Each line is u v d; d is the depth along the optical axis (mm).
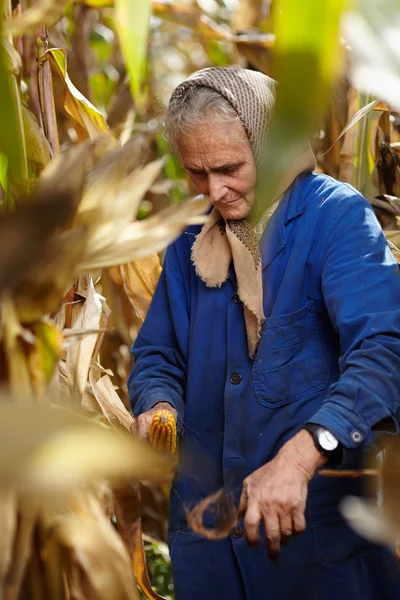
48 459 546
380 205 2373
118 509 1785
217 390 1911
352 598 1788
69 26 2939
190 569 1912
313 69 501
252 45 2539
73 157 960
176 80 4129
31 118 1618
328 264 1746
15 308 899
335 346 1830
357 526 812
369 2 537
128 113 2848
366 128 2385
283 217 1807
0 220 639
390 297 1686
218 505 1197
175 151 1796
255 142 1691
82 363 1532
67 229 983
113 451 573
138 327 2809
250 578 1839
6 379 908
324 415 1519
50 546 978
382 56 532
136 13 729
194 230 2006
